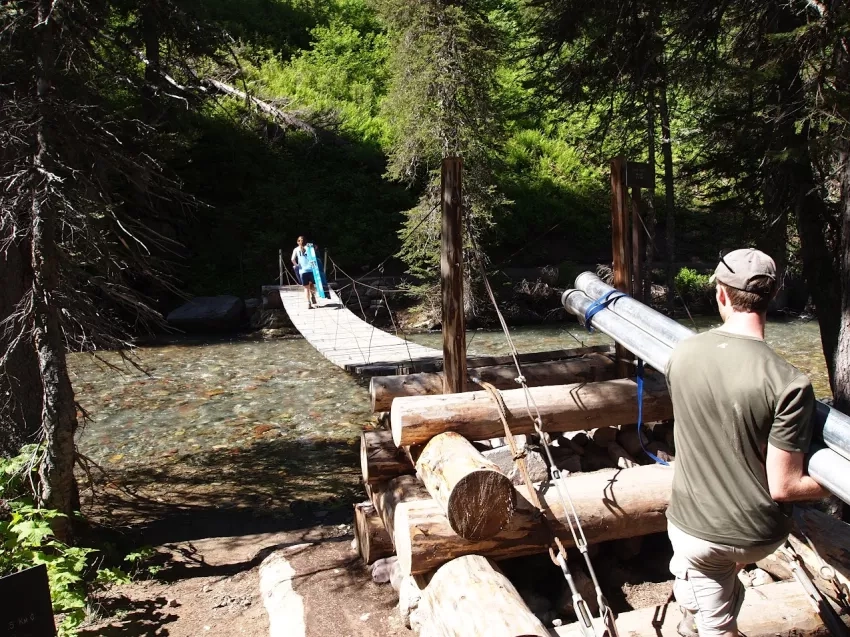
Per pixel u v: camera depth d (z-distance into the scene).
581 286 4.19
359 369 10.17
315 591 4.92
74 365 14.97
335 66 30.56
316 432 10.80
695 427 2.42
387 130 27.30
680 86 9.95
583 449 5.14
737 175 9.01
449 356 4.75
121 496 8.28
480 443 4.98
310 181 25.31
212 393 12.97
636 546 4.50
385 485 4.93
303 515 7.67
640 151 12.68
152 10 9.05
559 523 3.82
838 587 3.28
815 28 6.64
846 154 6.93
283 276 21.39
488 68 17.33
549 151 28.73
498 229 23.86
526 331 19.69
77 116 6.27
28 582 3.27
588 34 9.52
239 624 4.83
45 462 5.91
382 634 4.29
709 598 2.54
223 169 24.02
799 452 2.21
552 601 4.21
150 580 5.88
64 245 6.21
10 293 6.56
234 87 24.53
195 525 7.38
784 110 7.94
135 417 11.47
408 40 17.25
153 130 7.42
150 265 7.46
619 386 4.77
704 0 8.55
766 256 2.41
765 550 2.37
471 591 3.32
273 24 32.44
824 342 8.51
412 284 21.58
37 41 6.08
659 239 25.06
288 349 17.31
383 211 25.25
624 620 3.33
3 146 5.97
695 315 21.27
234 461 9.53
